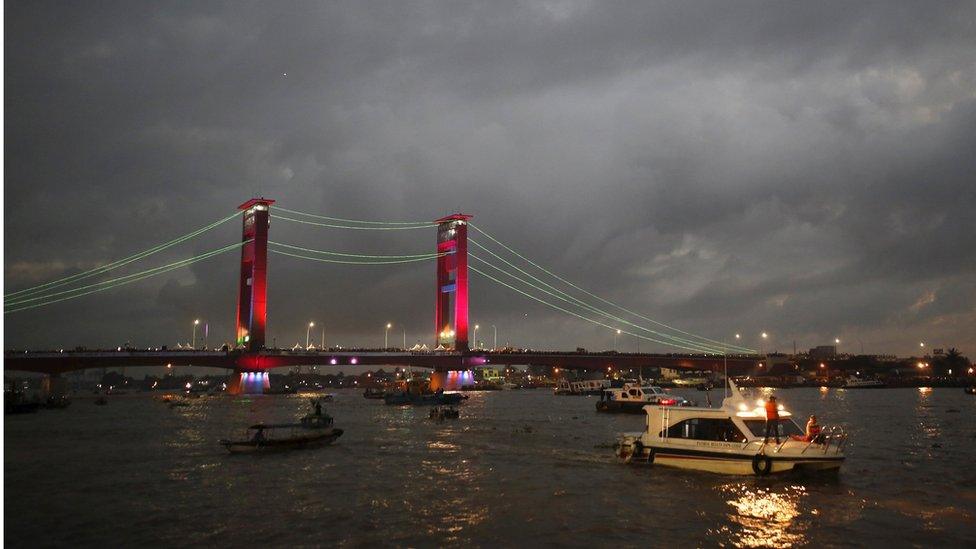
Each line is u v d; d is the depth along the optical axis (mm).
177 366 170625
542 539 24828
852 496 30906
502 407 117312
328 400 149750
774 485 33094
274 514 28734
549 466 40125
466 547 24000
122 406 130875
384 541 24703
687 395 162625
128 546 24438
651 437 38375
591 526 26406
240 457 45406
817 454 33938
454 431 64562
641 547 23844
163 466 41625
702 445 36250
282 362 182125
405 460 43344
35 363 151375
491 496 31781
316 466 41094
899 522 26719
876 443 51844
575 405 125625
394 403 123625
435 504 30297
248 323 190375
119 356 159875
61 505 30719
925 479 35000
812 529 25812
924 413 91375
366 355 191625
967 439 55031
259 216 187625
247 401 150500
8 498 32250
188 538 25344
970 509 28609
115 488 34562
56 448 51875
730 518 27359
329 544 24438
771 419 35250
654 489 32469
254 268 185125
